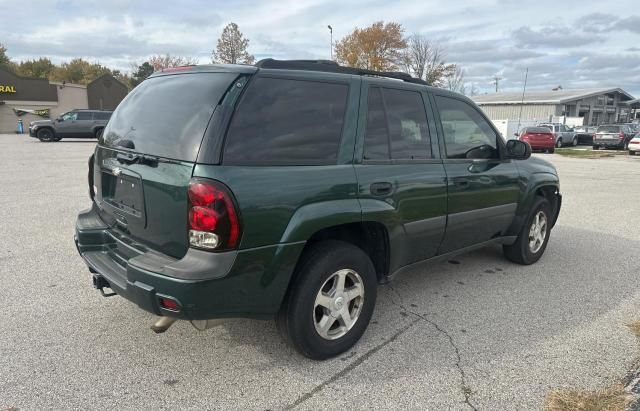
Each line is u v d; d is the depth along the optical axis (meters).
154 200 2.77
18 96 43.44
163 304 2.57
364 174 3.17
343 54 51.91
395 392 2.80
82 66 81.81
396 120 3.51
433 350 3.30
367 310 3.33
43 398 2.66
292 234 2.74
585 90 53.97
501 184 4.48
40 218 6.84
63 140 27.64
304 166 2.88
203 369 3.00
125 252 3.13
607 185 12.21
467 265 5.24
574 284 4.69
